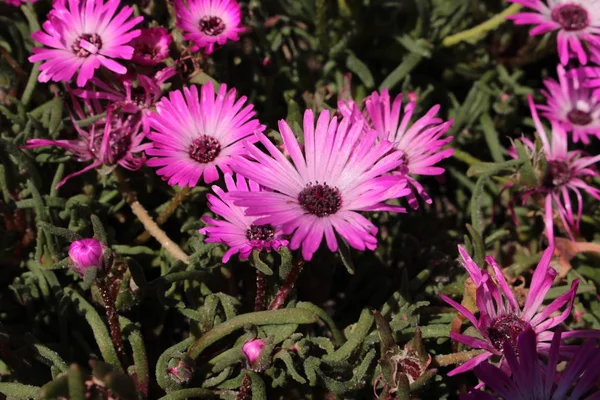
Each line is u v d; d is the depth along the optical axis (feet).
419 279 1.03
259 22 1.24
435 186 1.29
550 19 1.18
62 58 1.03
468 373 1.09
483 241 1.09
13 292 1.06
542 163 1.08
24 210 1.06
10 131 1.11
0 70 1.10
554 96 1.21
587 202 1.22
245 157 0.97
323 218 0.89
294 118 1.07
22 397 0.91
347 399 0.97
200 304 1.04
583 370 0.88
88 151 1.05
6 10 1.17
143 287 0.98
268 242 0.91
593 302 1.11
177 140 0.98
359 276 1.11
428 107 1.28
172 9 1.14
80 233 1.06
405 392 0.88
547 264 0.92
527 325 0.92
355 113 1.00
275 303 0.96
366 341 0.97
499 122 1.28
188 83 1.10
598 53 1.18
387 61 1.30
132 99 1.07
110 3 1.04
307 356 0.94
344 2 1.21
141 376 0.93
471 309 0.95
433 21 1.28
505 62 1.30
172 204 1.05
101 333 0.94
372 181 0.90
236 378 0.95
